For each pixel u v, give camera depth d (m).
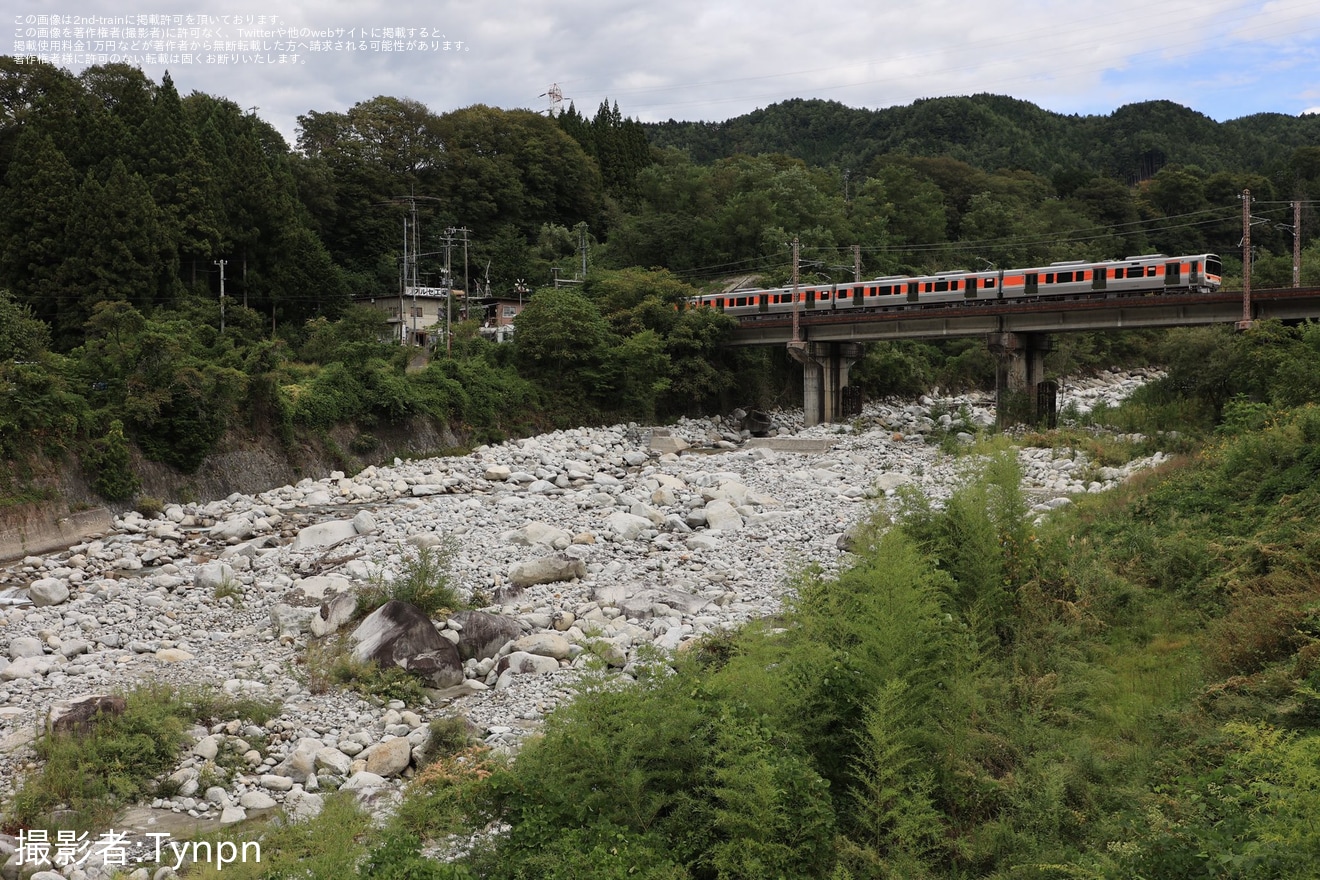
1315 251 84.44
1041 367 70.19
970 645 16.86
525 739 17.64
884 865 11.99
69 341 65.06
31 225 67.81
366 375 59.34
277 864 14.22
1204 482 28.02
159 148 75.38
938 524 20.64
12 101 82.56
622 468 60.62
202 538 41.00
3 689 22.64
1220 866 9.91
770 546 34.09
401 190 113.38
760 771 12.02
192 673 23.50
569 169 130.38
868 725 13.28
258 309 80.50
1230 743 13.30
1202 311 58.69
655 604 26.89
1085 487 41.28
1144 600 20.84
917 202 123.81
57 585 30.77
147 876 14.66
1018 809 13.28
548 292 76.00
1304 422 26.66
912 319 69.25
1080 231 132.38
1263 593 18.59
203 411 48.19
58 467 41.78
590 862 11.38
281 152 103.50
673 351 78.56
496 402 67.44
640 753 13.17
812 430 71.81
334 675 22.52
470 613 25.05
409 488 52.38
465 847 13.59
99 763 17.88
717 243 107.06
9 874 14.54
